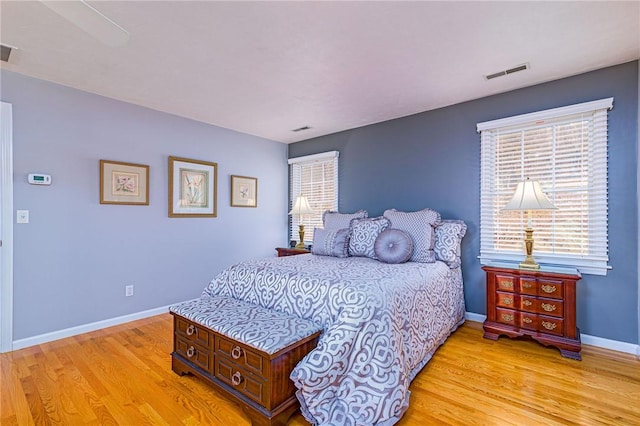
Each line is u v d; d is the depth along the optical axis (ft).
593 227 8.25
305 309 6.27
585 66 7.95
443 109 10.85
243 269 7.96
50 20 5.98
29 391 6.18
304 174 15.70
